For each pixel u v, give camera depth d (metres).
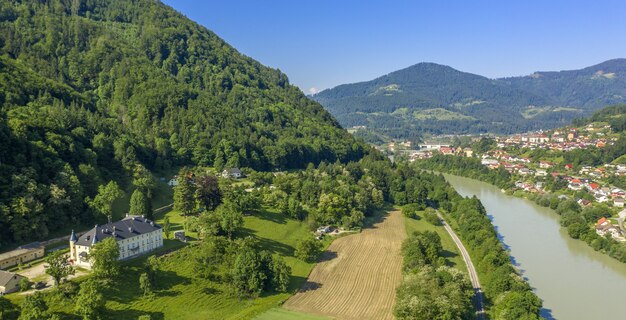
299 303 147.00
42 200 169.00
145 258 148.88
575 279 179.25
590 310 152.25
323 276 170.88
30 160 180.88
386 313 141.12
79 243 141.62
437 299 126.94
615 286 172.62
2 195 158.25
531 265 194.50
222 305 139.00
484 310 145.00
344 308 144.25
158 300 132.12
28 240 158.25
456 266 184.75
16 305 115.50
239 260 150.75
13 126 188.38
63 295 120.94
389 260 189.62
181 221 195.50
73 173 188.12
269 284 153.88
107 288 129.75
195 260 154.50
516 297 134.00
